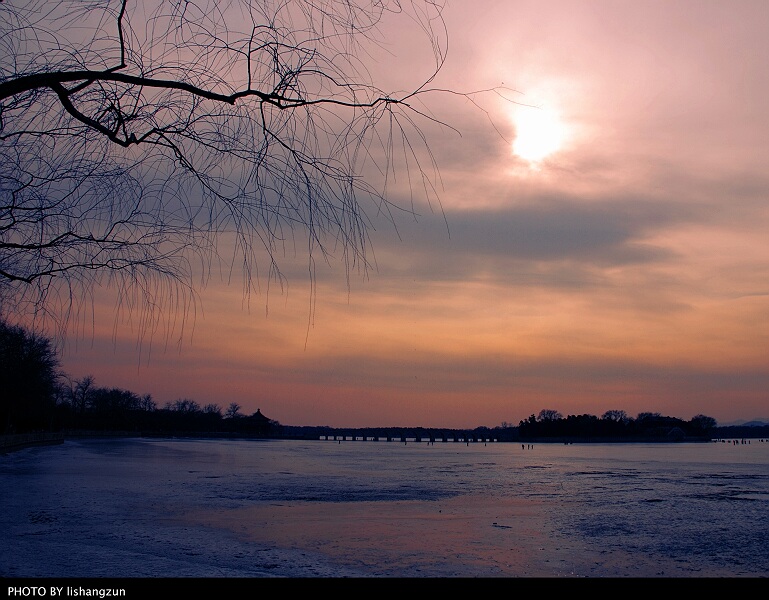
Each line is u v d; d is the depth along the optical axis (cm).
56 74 504
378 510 3089
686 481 5203
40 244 615
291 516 2814
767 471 6550
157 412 17150
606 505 3441
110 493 3469
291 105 554
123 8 545
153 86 530
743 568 1898
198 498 3406
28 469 5012
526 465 7669
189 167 585
